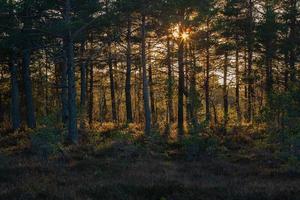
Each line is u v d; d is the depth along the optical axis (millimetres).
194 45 43969
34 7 31859
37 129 22438
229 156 23031
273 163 19797
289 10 42000
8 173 16344
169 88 44719
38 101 54719
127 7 30672
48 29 29359
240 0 43875
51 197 12688
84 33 32469
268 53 42844
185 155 22891
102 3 32656
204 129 23094
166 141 28547
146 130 35094
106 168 17828
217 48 43812
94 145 25250
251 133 31844
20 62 44844
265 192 13492
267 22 41094
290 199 12906
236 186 14516
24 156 21594
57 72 51438
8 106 56812
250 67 44188
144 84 35875
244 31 44281
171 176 16469
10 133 36875
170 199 12914
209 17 40750
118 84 67188
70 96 29719
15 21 31406
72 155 21375
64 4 30750
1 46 32000
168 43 42844
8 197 12781
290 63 42062
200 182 15234
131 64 47938
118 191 13430
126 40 40125
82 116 36438
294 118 21266
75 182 14938
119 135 24672
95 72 60125
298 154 19734
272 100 22609
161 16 33156
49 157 20719
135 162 19938
